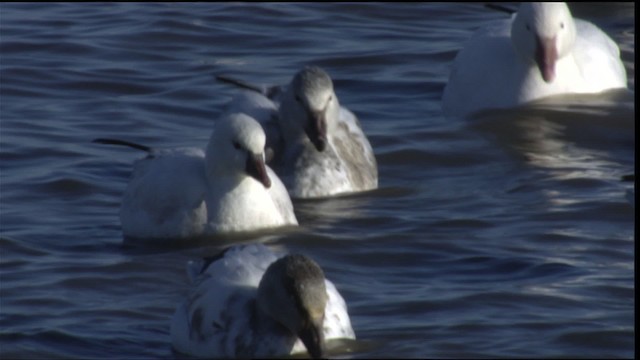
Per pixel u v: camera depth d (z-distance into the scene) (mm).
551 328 13758
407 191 18031
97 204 17625
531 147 19375
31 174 18391
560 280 14930
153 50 23344
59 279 15234
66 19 24609
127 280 15273
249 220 16578
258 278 13586
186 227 16500
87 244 16344
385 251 15969
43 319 14203
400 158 19125
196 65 22750
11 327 14016
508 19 21672
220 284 13523
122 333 13914
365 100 21531
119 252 16125
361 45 23672
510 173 18516
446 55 23234
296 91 17922
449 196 17750
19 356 13422
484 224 16672
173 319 13703
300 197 17844
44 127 20047
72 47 23234
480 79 20719
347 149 18219
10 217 17062
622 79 21234
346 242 16234
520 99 20562
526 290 14680
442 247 16016
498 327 13812
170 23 24312
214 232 16531
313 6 25469
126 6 25344
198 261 14664
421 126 20281
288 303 12953
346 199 17781
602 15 24875
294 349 13156
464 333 13672
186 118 20688
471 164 18938
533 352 13258
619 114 20250
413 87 21984
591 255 15641
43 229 16719
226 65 22781
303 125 17906
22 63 22531
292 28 24422
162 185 16641
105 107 21000
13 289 14945
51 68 22375
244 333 13203
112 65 22625
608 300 14391
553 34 20344
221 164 16531
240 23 24531
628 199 17266
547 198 17469
